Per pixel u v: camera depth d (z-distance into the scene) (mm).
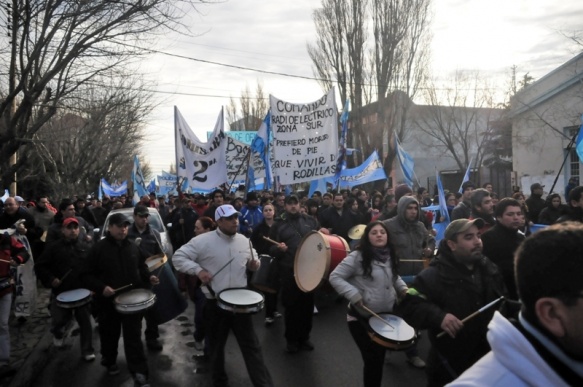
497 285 3568
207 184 13391
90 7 7805
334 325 7938
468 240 3492
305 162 12508
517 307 3344
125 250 5996
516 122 23453
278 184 13461
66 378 6086
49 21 7723
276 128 12375
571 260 1348
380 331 4363
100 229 11781
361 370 5961
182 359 6688
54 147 25578
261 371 5027
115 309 5688
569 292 1335
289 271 6855
